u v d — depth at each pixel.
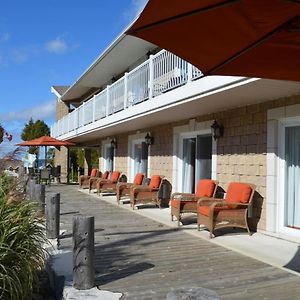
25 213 5.10
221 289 5.01
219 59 4.02
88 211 12.48
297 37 3.53
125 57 17.69
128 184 14.84
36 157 22.42
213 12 3.02
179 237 8.28
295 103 8.05
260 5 2.93
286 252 6.94
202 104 9.68
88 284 5.00
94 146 28.36
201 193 10.32
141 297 4.73
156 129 15.16
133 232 8.84
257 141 9.15
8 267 4.52
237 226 8.44
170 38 3.49
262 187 8.89
